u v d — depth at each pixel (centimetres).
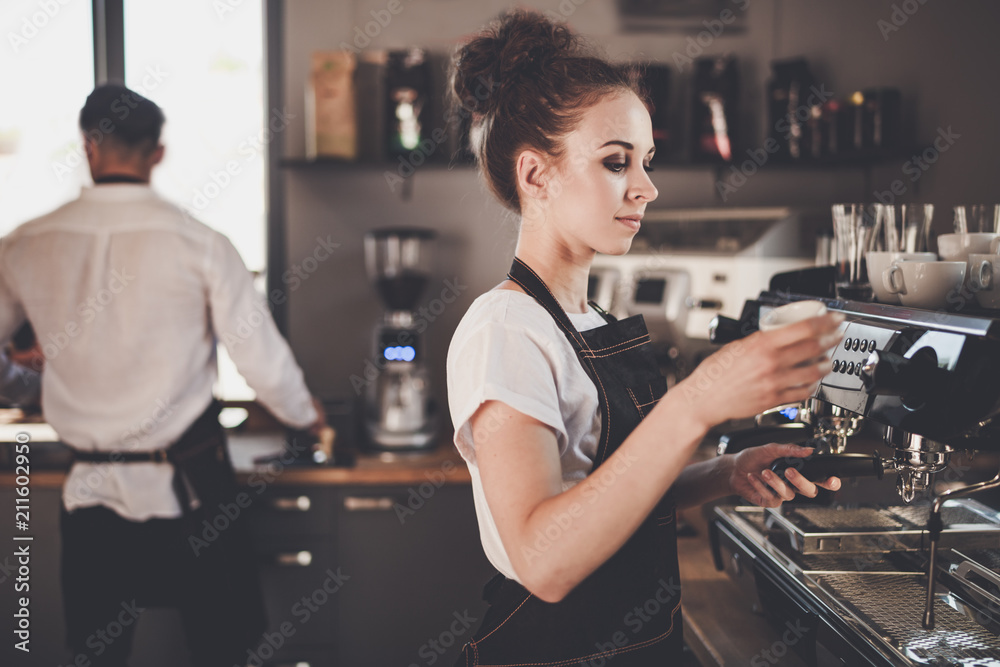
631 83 88
